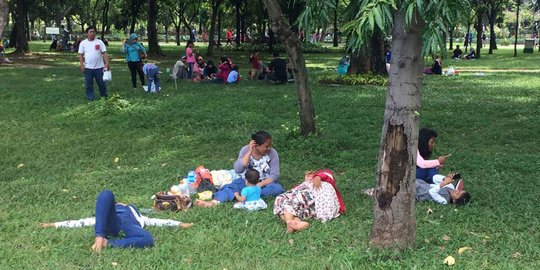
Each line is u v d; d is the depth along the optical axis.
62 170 7.18
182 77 18.17
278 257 4.32
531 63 28.50
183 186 5.84
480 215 5.30
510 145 8.81
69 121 10.39
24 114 10.99
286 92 14.84
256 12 41.81
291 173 7.03
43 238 4.59
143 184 6.52
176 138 9.14
